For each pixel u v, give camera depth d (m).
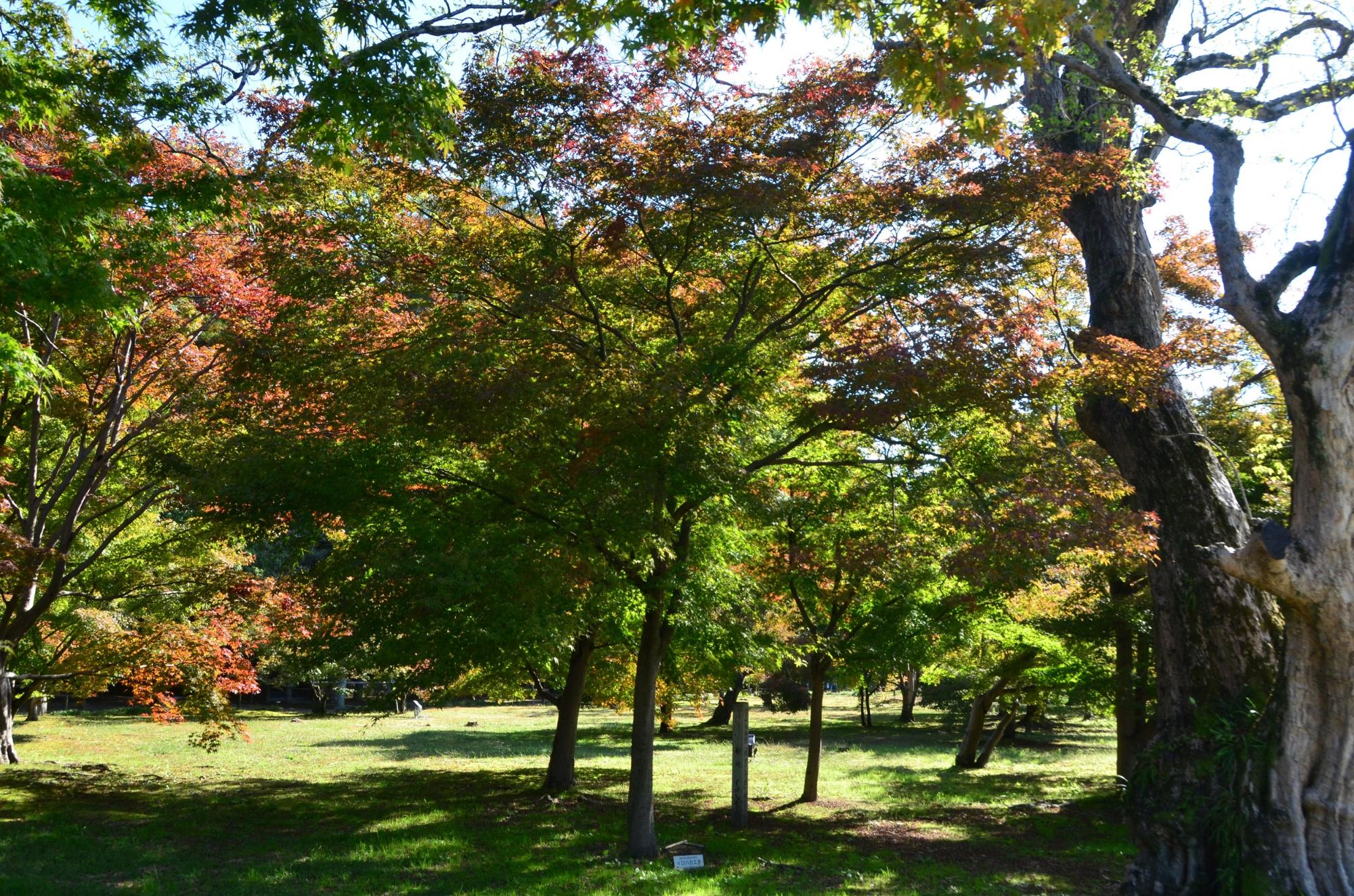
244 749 26.08
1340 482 7.75
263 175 10.56
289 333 10.92
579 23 8.02
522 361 9.96
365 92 8.41
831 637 16.77
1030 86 13.48
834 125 10.55
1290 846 8.09
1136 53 12.73
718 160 10.07
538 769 21.64
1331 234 8.09
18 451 19.27
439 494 11.70
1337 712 7.99
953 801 17.52
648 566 11.62
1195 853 8.94
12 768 19.64
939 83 6.42
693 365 10.29
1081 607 17.16
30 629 19.77
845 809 16.30
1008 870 11.45
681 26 7.77
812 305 12.11
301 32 8.26
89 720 35.88
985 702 24.36
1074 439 15.02
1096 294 12.79
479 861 11.44
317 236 10.89
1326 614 7.81
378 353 10.64
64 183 8.77
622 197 10.28
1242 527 10.61
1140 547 9.33
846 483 14.38
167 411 17.08
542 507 10.95
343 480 10.90
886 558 11.33
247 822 14.09
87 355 17.47
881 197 10.63
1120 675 17.12
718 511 12.53
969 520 9.79
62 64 9.48
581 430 10.09
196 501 12.18
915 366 9.38
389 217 11.59
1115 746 32.97
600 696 20.19
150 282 13.07
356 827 13.80
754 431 12.45
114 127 9.61
